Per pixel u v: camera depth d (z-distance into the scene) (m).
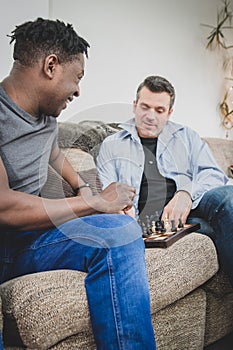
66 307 1.23
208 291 1.73
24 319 1.17
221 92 3.05
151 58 2.73
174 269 1.52
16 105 1.39
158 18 2.74
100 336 1.28
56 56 1.40
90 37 2.48
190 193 1.75
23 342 1.19
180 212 1.73
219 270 1.75
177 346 1.57
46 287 1.23
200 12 2.91
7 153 1.38
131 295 1.30
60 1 2.35
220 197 1.83
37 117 1.44
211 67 2.99
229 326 1.83
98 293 1.29
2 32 2.10
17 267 1.41
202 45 2.94
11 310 1.19
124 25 2.60
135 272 1.33
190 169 1.98
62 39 1.40
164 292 1.46
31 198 1.31
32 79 1.40
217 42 3.00
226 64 3.06
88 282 1.30
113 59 2.58
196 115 2.96
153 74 2.75
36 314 1.18
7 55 2.12
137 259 1.34
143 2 2.66
